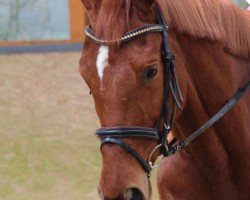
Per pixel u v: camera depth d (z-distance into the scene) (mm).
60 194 10500
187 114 5215
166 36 4742
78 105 13852
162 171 5812
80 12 16062
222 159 5445
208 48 5199
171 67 4730
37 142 12352
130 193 4457
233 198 5566
